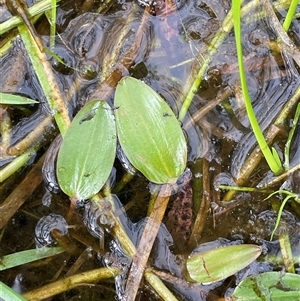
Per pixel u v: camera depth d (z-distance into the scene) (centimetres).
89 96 38
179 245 35
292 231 35
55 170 36
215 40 40
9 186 36
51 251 34
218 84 39
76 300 34
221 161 37
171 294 33
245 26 40
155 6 40
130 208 35
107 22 40
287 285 33
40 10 39
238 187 36
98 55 39
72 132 34
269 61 39
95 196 35
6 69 38
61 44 39
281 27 39
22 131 37
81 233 35
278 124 37
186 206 36
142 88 35
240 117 38
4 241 35
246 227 35
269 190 36
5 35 39
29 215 35
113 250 34
